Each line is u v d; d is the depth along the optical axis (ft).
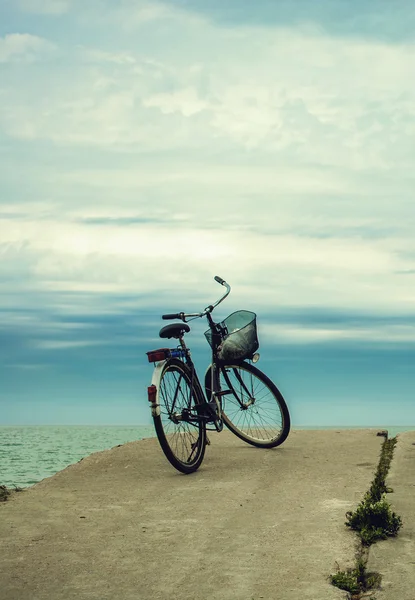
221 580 11.66
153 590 11.32
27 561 12.69
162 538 13.99
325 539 13.62
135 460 22.89
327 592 11.03
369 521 14.14
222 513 15.89
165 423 20.57
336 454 23.03
